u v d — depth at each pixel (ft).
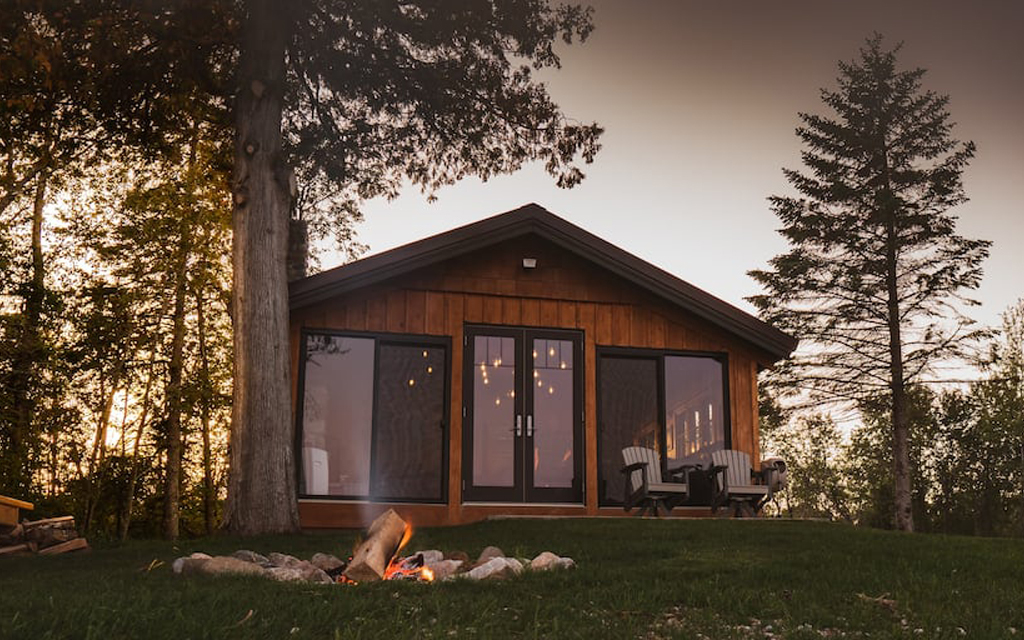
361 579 16.93
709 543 24.36
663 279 42.04
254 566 17.29
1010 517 127.95
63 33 33.99
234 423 32.63
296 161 45.50
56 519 27.63
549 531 28.37
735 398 42.91
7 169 55.77
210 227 58.59
